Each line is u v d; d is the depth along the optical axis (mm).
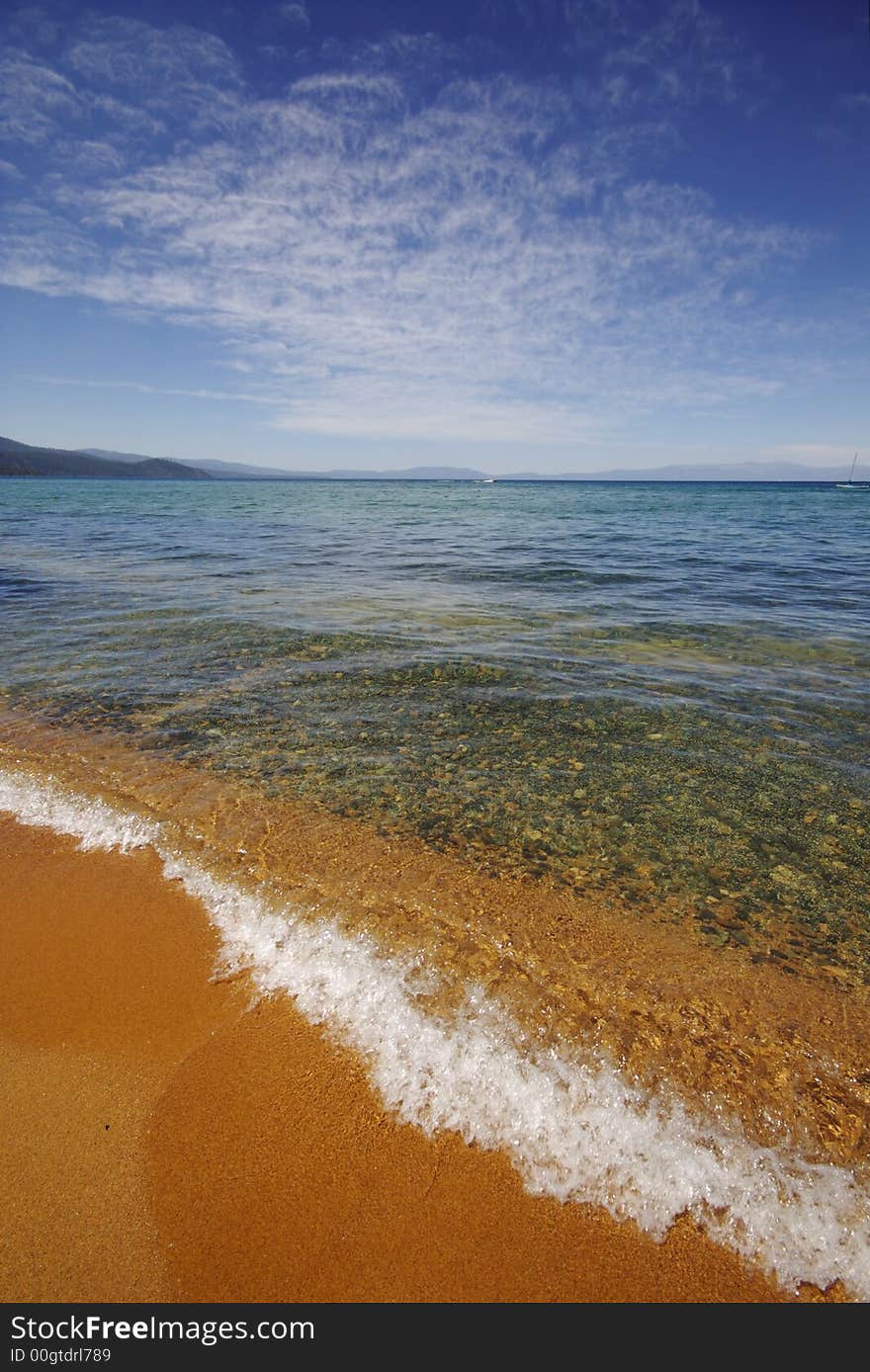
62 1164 2363
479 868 4008
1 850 4258
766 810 4797
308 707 6773
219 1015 2963
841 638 9523
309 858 4098
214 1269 2080
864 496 77062
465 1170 2330
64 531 26016
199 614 10883
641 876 3977
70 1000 3064
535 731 6172
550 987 3053
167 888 3846
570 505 53938
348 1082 2633
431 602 12062
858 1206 2180
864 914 3662
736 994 3037
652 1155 2348
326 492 90375
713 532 27953
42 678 7617
